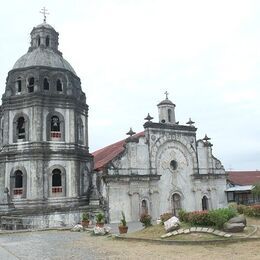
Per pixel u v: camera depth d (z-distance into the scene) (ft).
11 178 117.19
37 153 115.24
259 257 54.80
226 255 57.00
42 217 109.70
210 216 74.79
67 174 119.14
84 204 123.24
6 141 120.47
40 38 133.39
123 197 124.57
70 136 122.31
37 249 67.72
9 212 109.81
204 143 148.97
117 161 126.00
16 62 130.82
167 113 142.20
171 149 139.13
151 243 71.00
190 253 59.47
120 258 57.26
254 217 96.68
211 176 146.51
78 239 81.87
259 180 175.73
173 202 136.26
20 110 120.98
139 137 131.64
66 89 125.29
